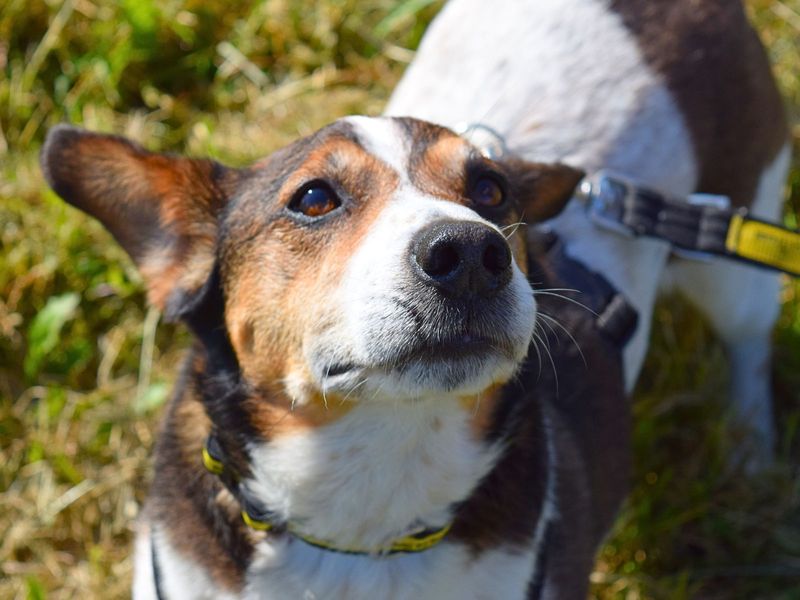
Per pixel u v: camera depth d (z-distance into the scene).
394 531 0.68
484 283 0.62
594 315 0.79
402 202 0.65
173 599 0.69
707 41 0.87
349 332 0.63
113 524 0.90
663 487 0.91
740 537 0.91
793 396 0.98
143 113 1.05
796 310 0.99
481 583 0.69
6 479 0.91
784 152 0.93
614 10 0.87
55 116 1.03
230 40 1.08
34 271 0.94
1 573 0.88
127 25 1.04
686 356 0.96
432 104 0.87
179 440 0.71
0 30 1.04
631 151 0.85
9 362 0.94
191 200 0.71
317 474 0.67
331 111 1.05
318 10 1.09
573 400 0.76
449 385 0.63
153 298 0.71
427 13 1.10
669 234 0.81
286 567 0.69
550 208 0.76
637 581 0.87
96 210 0.70
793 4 1.12
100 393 0.93
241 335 0.68
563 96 0.85
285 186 0.67
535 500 0.70
